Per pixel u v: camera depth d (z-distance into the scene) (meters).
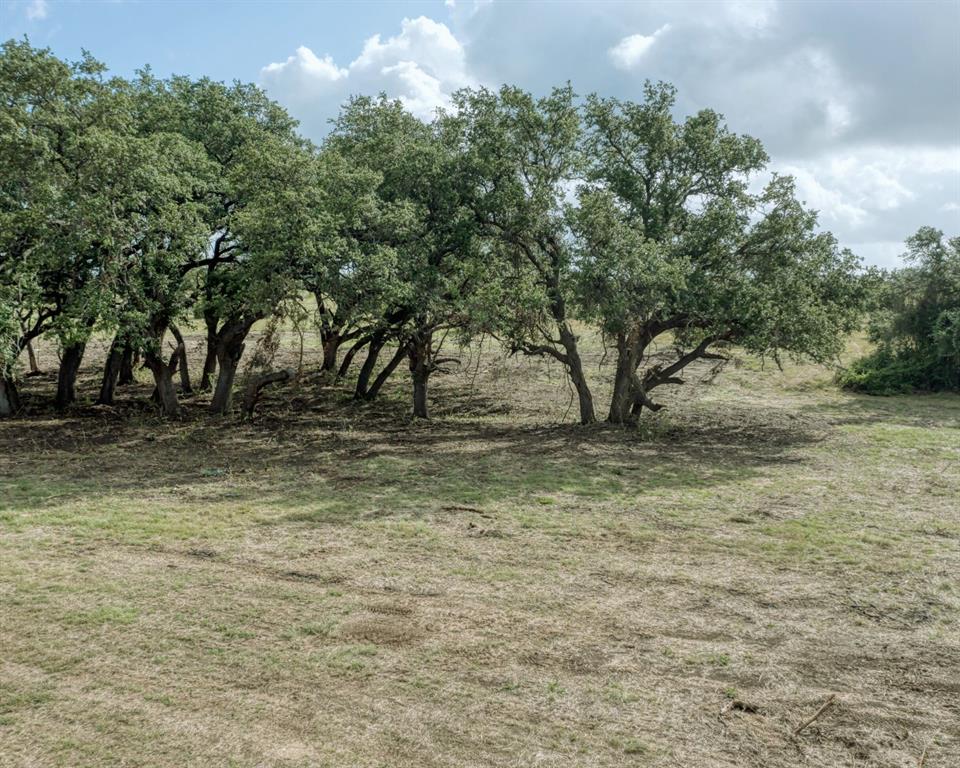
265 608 9.34
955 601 9.94
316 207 22.00
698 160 23.64
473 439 22.78
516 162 23.45
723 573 10.92
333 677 7.59
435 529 12.92
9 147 19.70
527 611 9.41
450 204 23.58
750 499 15.48
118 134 21.80
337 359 39.16
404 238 23.14
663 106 23.50
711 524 13.52
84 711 6.87
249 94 28.08
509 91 22.66
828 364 24.58
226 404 26.38
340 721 6.78
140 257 22.33
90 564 10.84
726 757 6.34
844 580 10.70
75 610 9.13
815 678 7.79
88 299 20.45
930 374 35.31
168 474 17.11
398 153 24.91
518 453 20.47
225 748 6.32
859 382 34.50
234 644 8.30
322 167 22.78
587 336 41.78
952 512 14.55
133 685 7.36
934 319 35.59
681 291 22.31
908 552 11.98
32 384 32.69
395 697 7.22
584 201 21.17
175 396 25.69
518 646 8.39
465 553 11.65
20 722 6.66
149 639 8.38
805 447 21.91
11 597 9.50
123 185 21.05
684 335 25.70
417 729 6.67
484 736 6.58
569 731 6.68
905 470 18.67
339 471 17.75
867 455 20.70
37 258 20.62
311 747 6.36
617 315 20.86
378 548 11.83
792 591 10.24
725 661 8.12
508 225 23.41
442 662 7.96
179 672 7.63
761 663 8.10
